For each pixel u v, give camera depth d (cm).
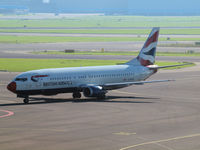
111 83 12775
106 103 11212
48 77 11369
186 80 17850
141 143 6594
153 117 9000
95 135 7169
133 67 13362
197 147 6331
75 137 7012
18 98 12425
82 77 12088
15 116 9088
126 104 11056
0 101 11744
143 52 13638
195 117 9044
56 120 8594
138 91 14525
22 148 6259
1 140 6769
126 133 7331
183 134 7250
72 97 12631
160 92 14250
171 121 8525
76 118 8838
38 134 7225
